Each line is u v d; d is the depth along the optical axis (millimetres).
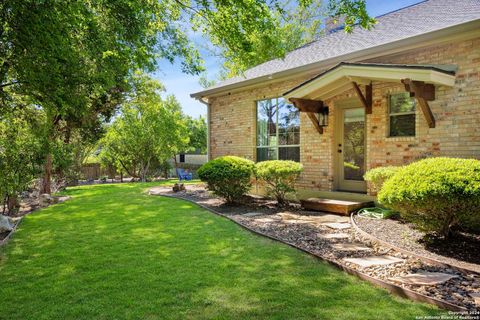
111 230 5973
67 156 14133
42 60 5062
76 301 3061
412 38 6289
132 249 4727
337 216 7008
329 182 8547
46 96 5766
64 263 4176
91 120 15156
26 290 3344
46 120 8461
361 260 4047
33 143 9039
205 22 6812
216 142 12188
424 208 4414
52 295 3203
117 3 5668
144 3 5977
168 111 21109
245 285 3357
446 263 3775
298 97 8008
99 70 6344
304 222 6395
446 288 3154
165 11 6727
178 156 28797
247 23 6129
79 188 15188
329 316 2691
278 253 4422
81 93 6172
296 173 8227
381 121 7355
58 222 6867
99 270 3885
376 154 7441
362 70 6562
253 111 10742
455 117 6180
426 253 4246
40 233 5879
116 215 7480
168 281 3490
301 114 9266
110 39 6004
